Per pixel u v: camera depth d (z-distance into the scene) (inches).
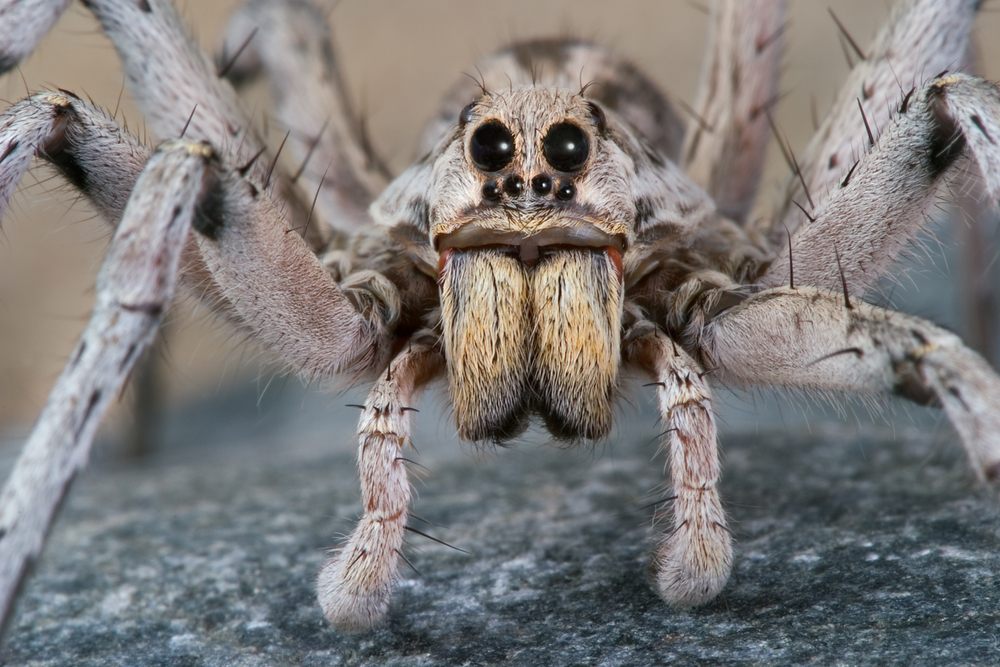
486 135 2.5
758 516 2.6
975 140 2.4
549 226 2.5
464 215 2.5
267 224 2.5
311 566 2.6
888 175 2.5
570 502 2.8
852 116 2.7
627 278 2.5
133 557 2.7
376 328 2.5
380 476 2.4
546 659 2.4
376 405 2.4
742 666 2.3
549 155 2.5
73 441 2.3
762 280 2.6
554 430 2.5
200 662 2.4
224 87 2.7
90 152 2.5
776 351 2.5
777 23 2.8
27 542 2.2
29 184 2.5
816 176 2.7
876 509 2.6
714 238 2.6
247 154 2.7
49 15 2.5
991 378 2.3
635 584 2.5
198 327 2.7
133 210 2.3
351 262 2.6
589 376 2.5
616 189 2.5
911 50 2.7
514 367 2.5
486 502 2.8
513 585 2.5
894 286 2.6
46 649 2.5
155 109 2.6
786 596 2.4
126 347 2.3
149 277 2.3
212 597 2.6
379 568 2.4
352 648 2.4
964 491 2.6
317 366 2.6
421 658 2.4
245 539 2.7
